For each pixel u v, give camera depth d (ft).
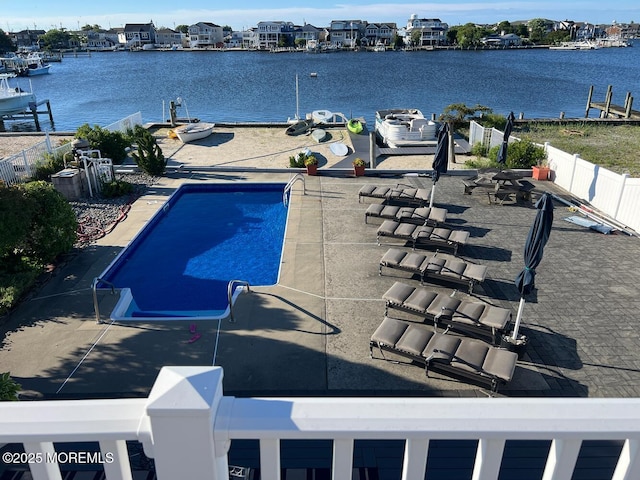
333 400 6.44
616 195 51.49
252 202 63.10
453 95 218.38
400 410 6.31
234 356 30.50
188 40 593.01
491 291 37.88
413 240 44.75
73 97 225.15
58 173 61.16
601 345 31.12
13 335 32.81
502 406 6.37
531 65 355.15
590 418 6.21
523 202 57.62
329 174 70.38
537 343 31.40
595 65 357.41
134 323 34.09
